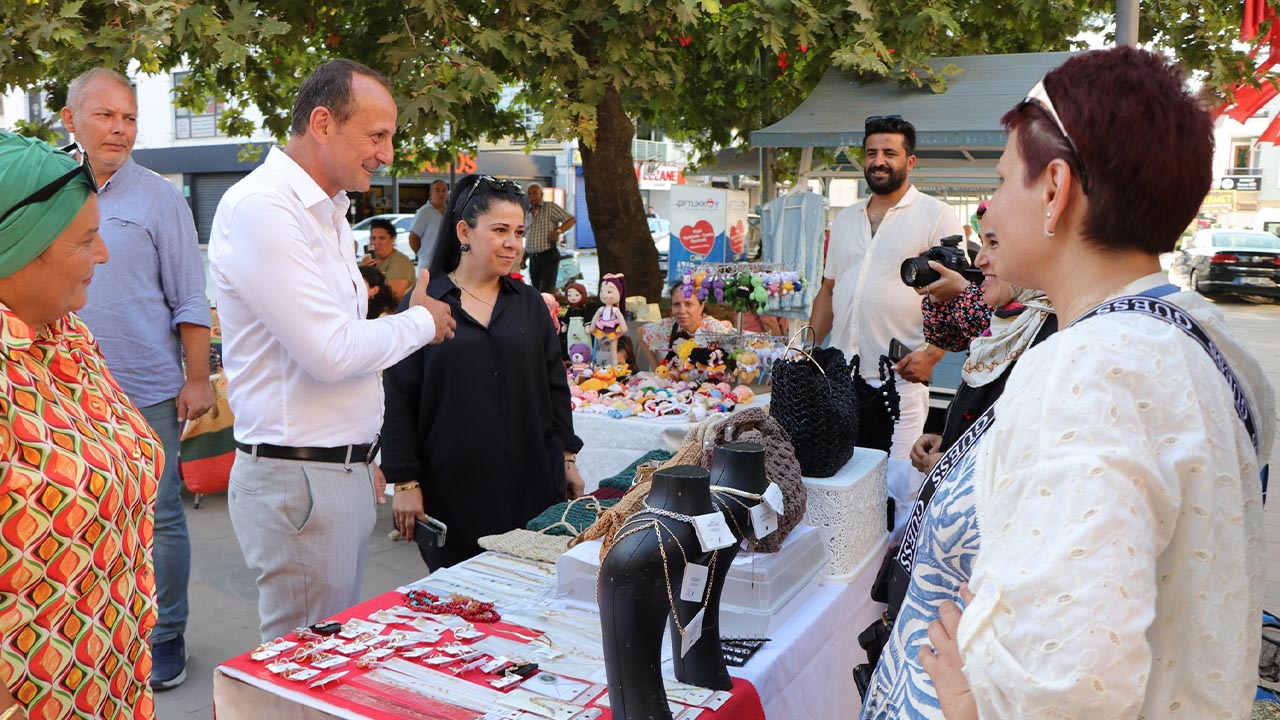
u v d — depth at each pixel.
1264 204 31.27
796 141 6.78
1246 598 0.87
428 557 3.00
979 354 2.05
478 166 26.58
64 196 1.42
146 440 1.64
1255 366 0.98
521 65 6.28
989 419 1.12
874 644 1.49
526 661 1.78
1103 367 0.86
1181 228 0.95
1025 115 1.01
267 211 2.17
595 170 8.77
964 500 1.09
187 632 3.84
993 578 0.84
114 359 3.12
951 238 3.20
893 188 3.99
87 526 1.42
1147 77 0.93
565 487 3.18
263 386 2.34
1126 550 0.79
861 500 2.32
